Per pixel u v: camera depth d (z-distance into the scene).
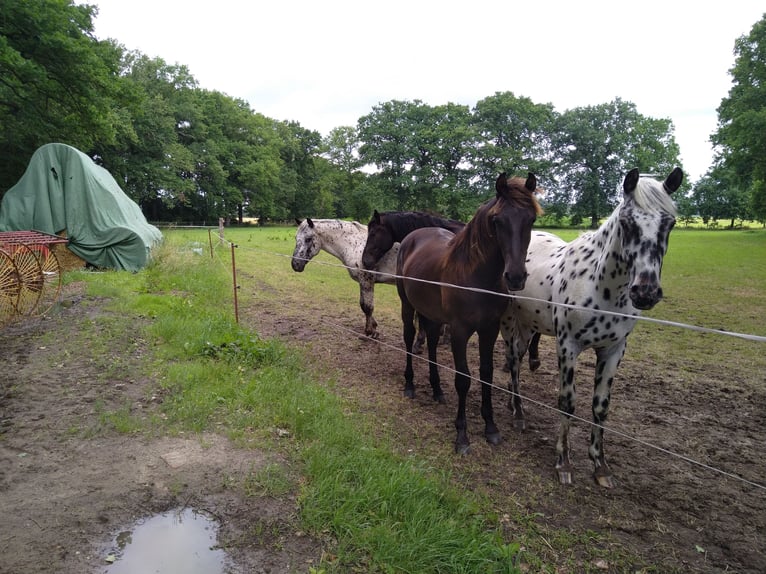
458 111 45.66
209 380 4.41
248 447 3.31
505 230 3.14
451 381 5.23
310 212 61.84
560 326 3.32
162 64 42.91
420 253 4.49
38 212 10.70
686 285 11.86
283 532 2.47
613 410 4.46
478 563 2.25
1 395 4.07
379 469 2.96
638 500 3.03
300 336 6.64
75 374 4.57
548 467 3.42
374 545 2.34
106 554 2.28
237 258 15.48
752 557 2.50
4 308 6.37
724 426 4.13
